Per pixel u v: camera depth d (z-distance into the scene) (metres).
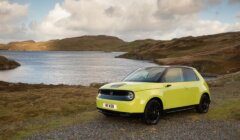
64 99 14.02
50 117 10.44
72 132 8.25
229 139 7.69
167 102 9.30
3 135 8.07
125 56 162.38
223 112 11.00
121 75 49.78
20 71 59.09
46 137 7.78
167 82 9.51
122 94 8.61
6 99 14.47
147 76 9.73
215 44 146.00
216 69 62.41
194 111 11.26
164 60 95.62
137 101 8.45
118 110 8.55
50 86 23.11
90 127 8.78
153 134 8.05
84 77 45.94
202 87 10.80
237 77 25.88
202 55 82.75
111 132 8.23
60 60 123.81
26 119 10.15
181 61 75.56
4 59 74.31
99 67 73.94
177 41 162.88
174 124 9.20
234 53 77.06
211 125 9.12
